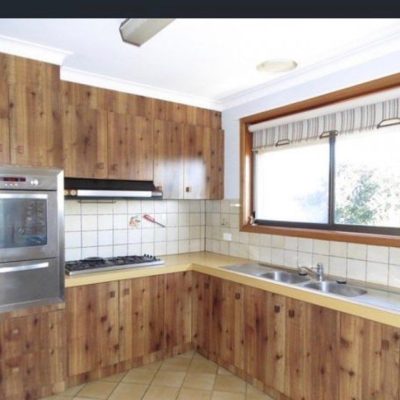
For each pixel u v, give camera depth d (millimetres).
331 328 2033
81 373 2578
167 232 3611
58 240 2412
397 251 2223
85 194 2605
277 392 2422
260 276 2684
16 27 1990
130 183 3018
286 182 3119
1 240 2188
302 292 2188
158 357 3033
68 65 2594
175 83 2994
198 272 3145
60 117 2451
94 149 2758
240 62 2494
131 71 2703
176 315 3078
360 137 2502
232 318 2762
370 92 2373
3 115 2230
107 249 3225
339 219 2701
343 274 2531
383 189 2414
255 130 3309
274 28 1976
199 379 2717
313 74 2676
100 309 2652
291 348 2277
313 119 2805
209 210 3814
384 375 1775
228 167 3553
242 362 2668
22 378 2299
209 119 3561
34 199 2305
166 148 3166
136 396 2475
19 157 2287
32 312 2324
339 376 1988
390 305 1855
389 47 2184
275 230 3041
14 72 2273
